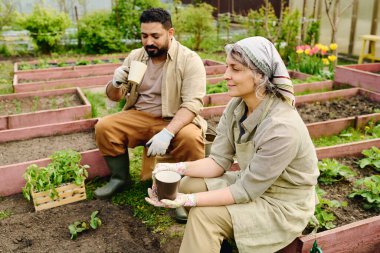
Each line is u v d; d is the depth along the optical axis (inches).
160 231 120.5
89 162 147.9
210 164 101.7
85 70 328.2
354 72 264.1
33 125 197.0
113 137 132.3
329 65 315.0
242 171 95.6
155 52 130.3
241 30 528.4
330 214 113.0
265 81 85.6
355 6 386.6
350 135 184.4
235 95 89.0
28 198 125.5
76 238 111.6
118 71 129.7
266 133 85.8
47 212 123.0
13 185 137.9
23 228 114.8
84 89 272.8
